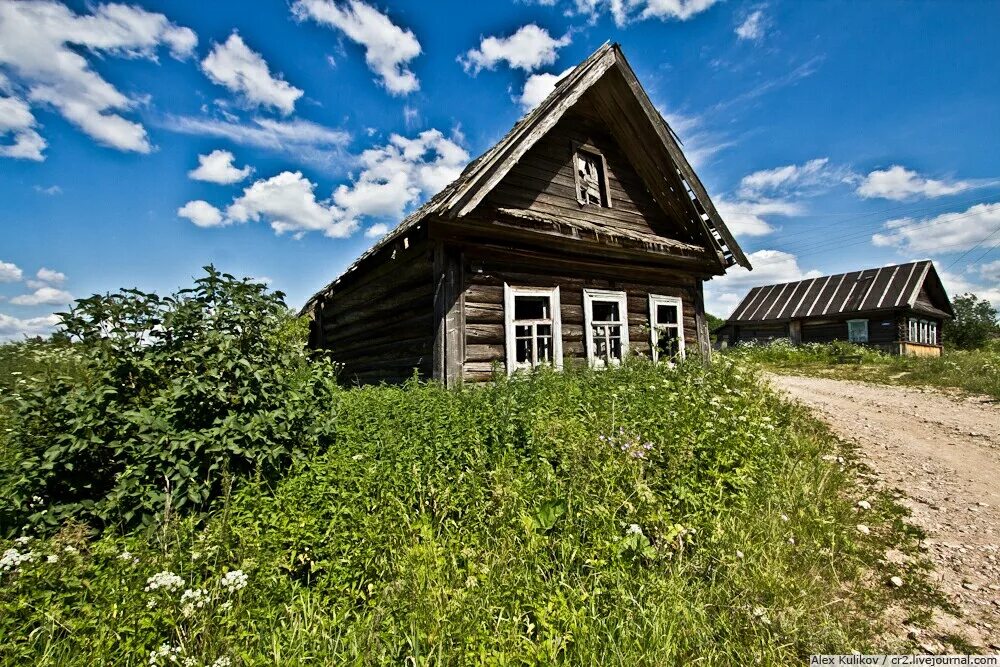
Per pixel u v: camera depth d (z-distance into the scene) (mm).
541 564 3182
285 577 2939
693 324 11203
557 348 8336
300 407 4473
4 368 8117
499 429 4633
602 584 3025
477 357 7395
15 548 2879
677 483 4141
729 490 4363
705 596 3057
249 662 2297
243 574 2695
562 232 7992
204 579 2928
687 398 6074
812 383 14141
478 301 7531
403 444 4348
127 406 3746
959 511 4750
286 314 4863
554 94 7742
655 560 3346
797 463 5434
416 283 8102
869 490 5270
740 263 10836
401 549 3152
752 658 2637
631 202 10211
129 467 3473
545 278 8430
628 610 2799
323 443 4621
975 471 5906
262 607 2742
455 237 7281
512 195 8094
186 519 3322
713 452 4723
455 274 7285
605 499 3691
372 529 3232
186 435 3664
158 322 4090
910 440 7309
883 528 4379
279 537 3176
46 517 3250
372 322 9891
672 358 9297
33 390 3586
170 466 3617
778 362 21500
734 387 7883
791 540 3844
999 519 4547
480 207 7109
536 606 2781
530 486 3881
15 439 3486
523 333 9258
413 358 8062
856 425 8219
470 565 3057
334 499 3547
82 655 2270
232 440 3793
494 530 3439
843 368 17609
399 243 7125
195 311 4219
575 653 2553
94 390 3621
